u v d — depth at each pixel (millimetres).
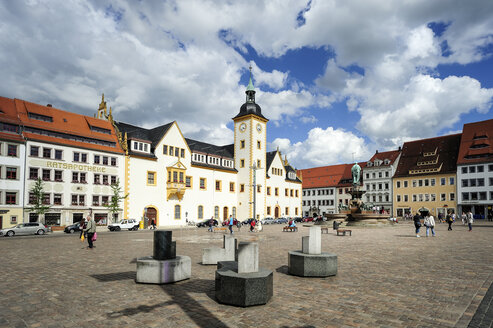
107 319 6602
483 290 8602
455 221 65312
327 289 8891
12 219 40812
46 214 43625
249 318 6633
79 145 47469
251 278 7426
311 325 6227
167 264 9719
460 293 8336
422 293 8375
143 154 54812
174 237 29672
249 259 7914
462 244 19719
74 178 46656
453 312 6891
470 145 77438
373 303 7578
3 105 43312
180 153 60531
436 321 6375
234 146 75000
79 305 7566
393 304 7477
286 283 9625
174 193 58531
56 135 45938
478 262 12930
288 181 84062
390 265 12414
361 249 17516
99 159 49500
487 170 72500
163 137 57781
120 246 21312
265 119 75438
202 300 7961
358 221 41344
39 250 19047
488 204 71500
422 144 88812
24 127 43125
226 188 69938
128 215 51719
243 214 71062
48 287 9305
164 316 6781
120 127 58000
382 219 41719
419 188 83000
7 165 40906
